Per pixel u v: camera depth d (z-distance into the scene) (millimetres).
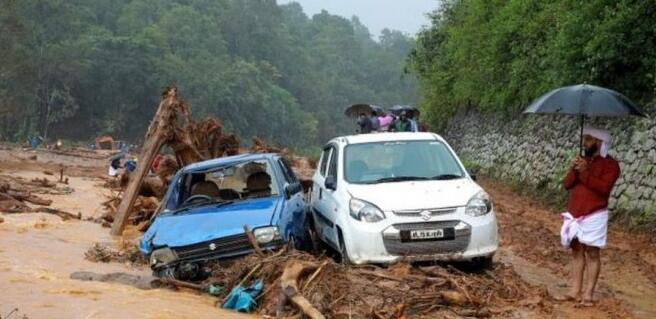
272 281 7859
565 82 17250
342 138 10820
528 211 18188
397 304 7254
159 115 15414
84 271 9586
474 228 8805
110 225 15281
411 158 10070
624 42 15109
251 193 10430
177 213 9836
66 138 109875
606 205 8141
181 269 8742
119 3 147250
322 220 10500
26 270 9438
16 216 15625
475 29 29578
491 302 7793
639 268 10773
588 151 8227
